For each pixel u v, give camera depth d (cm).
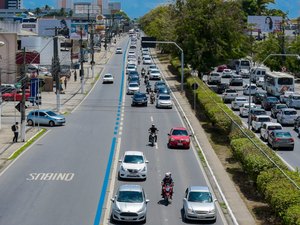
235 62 13200
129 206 2917
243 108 7031
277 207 2609
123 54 17688
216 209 3166
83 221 2923
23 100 5231
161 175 4025
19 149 4838
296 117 6456
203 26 9469
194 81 8656
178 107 7619
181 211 3166
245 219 3008
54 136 5528
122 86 10144
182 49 9556
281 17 17675
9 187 3606
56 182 3759
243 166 3747
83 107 7606
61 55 12406
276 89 8756
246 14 19125
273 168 3272
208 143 5241
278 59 11556
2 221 2897
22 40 11544
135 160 3953
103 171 4100
